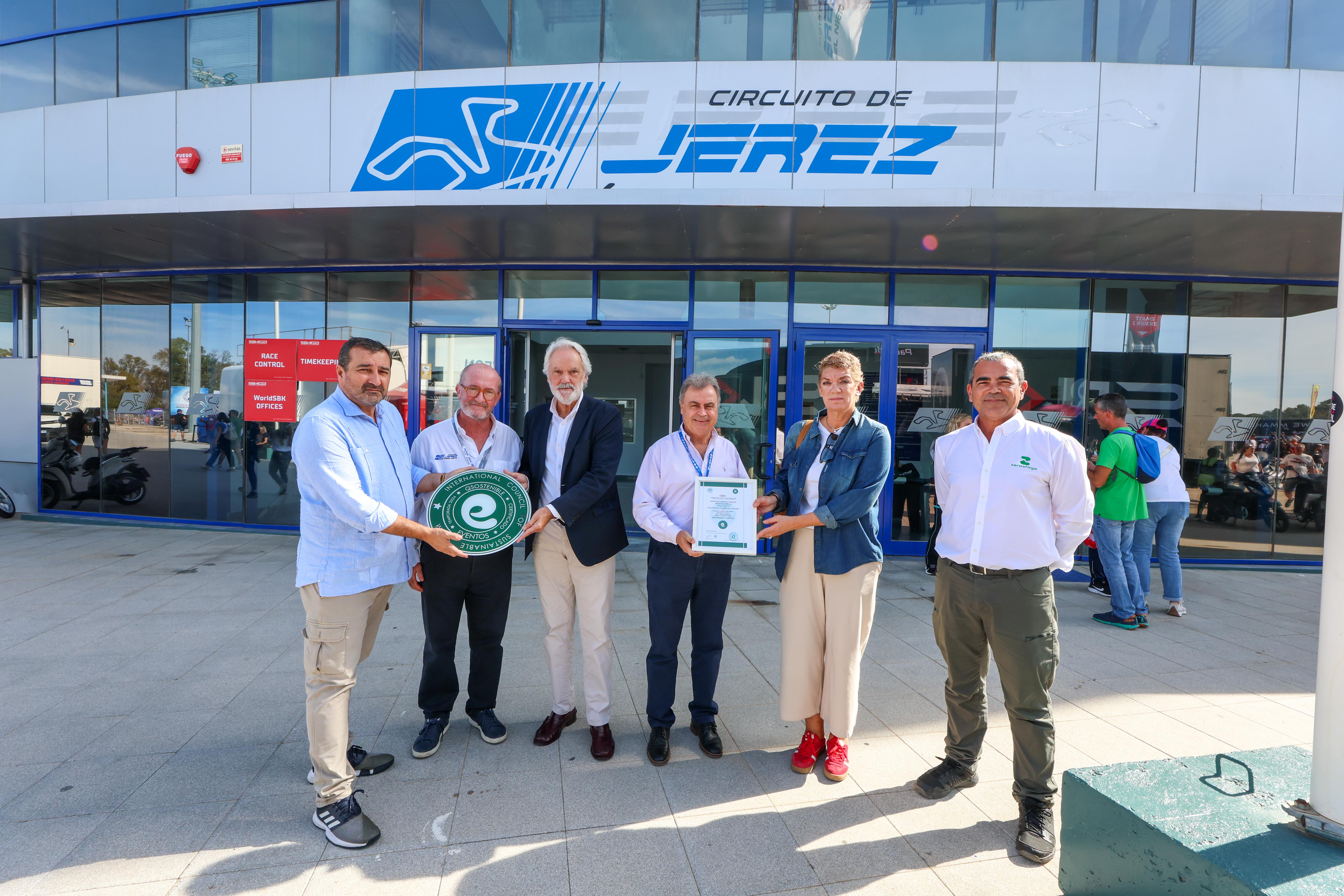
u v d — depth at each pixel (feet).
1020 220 17.10
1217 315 22.15
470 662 9.36
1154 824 4.99
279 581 17.94
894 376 22.40
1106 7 19.94
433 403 23.82
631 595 17.52
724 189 16.81
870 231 18.42
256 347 24.50
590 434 8.78
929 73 19.80
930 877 6.55
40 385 27.04
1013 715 7.22
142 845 6.94
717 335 22.53
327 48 22.33
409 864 6.69
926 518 22.58
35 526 26.08
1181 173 19.56
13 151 24.13
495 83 20.92
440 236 19.93
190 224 19.25
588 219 18.07
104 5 23.59
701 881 6.47
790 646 8.50
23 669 11.75
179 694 10.74
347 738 7.29
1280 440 22.25
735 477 9.11
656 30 20.84
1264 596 18.34
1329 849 4.61
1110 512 14.85
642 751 9.01
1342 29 19.69
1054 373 22.27
